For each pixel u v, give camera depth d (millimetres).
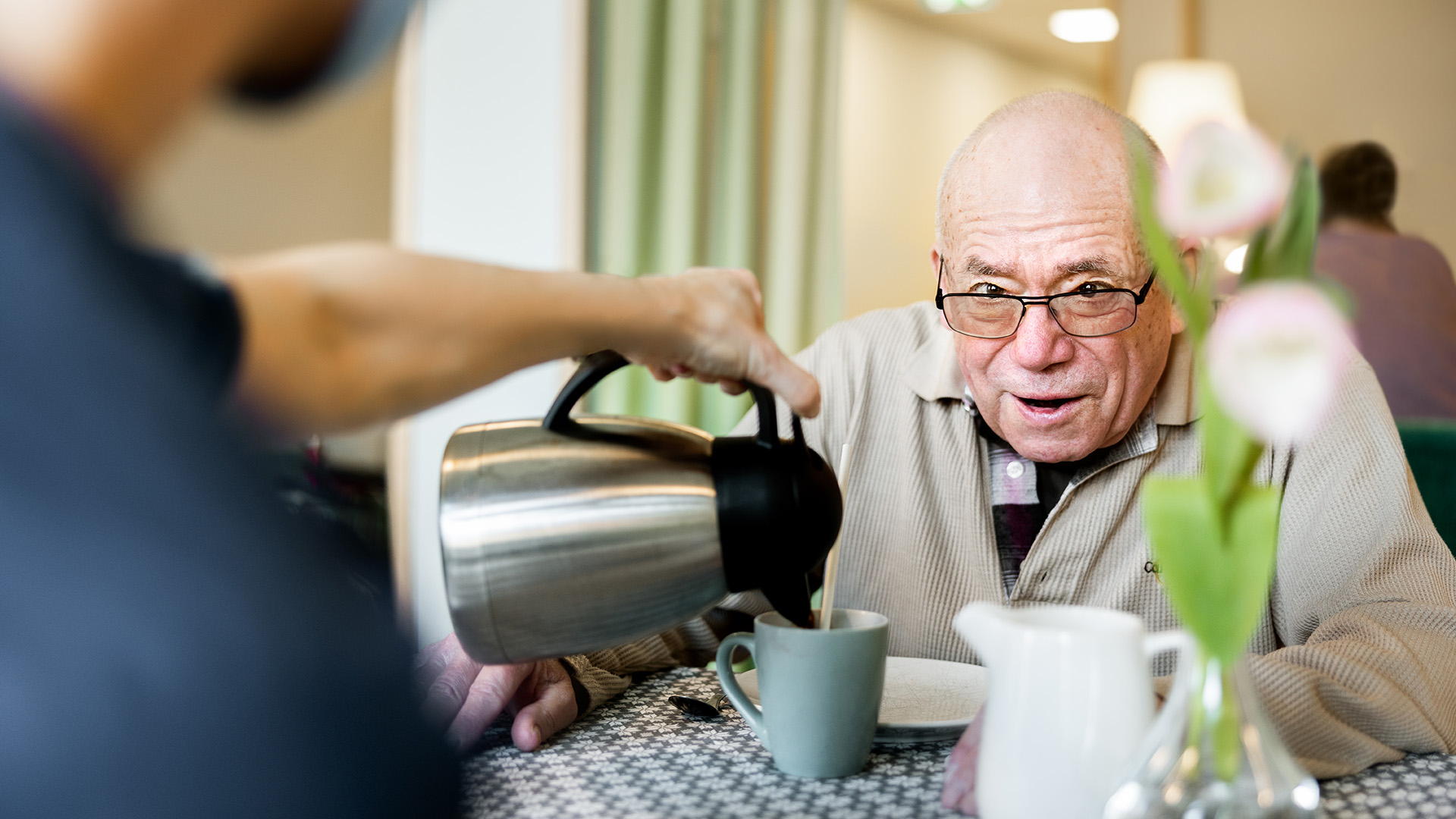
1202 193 448
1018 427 1231
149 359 336
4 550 297
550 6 2361
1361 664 875
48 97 325
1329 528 1197
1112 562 1304
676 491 702
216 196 2908
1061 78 2807
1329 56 2434
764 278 2482
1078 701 583
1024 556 1351
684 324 720
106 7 324
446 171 2426
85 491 305
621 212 2420
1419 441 2154
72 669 293
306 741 328
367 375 609
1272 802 501
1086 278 1143
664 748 839
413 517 2342
